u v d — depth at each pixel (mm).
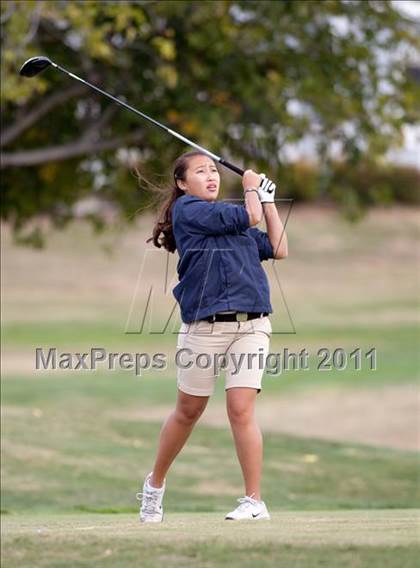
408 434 32688
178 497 21734
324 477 24359
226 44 29438
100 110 32531
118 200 34000
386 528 10547
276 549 9297
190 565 8961
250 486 11977
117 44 30844
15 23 26625
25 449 24438
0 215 35094
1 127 32375
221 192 30203
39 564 9156
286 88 30625
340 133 32500
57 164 33969
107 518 13961
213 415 34875
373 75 32094
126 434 27688
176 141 31266
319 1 30594
